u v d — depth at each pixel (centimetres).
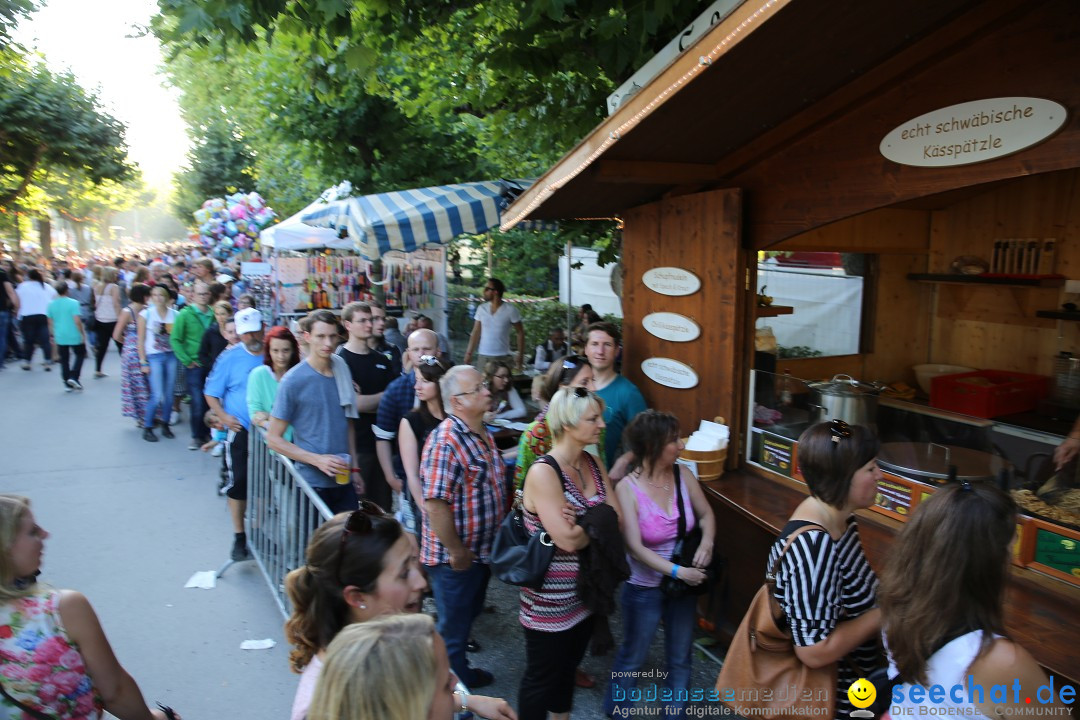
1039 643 249
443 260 1080
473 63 698
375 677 135
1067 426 499
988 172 293
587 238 815
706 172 431
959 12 288
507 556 297
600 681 393
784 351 687
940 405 558
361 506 210
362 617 201
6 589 199
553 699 304
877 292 621
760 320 811
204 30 517
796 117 372
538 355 1015
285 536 412
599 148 383
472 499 334
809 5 260
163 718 247
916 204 592
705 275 437
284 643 410
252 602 456
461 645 354
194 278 1102
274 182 1659
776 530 354
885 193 338
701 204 433
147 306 846
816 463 235
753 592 388
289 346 457
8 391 1130
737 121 370
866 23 284
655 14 444
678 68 316
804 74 324
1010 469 342
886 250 596
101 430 886
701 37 300
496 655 415
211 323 795
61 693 203
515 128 752
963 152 301
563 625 297
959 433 400
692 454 417
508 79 710
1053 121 267
